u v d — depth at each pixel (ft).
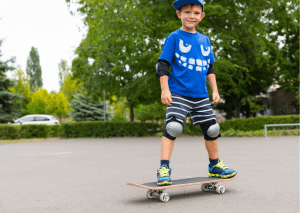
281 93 97.30
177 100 10.14
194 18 10.43
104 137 58.80
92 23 44.16
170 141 10.05
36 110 142.20
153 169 17.87
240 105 75.10
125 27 41.98
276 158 21.18
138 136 59.21
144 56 45.03
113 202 9.84
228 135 49.85
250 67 60.70
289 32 67.87
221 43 46.98
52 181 14.51
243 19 50.21
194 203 9.24
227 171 10.59
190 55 10.36
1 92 80.33
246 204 9.02
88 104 114.52
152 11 48.26
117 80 63.21
